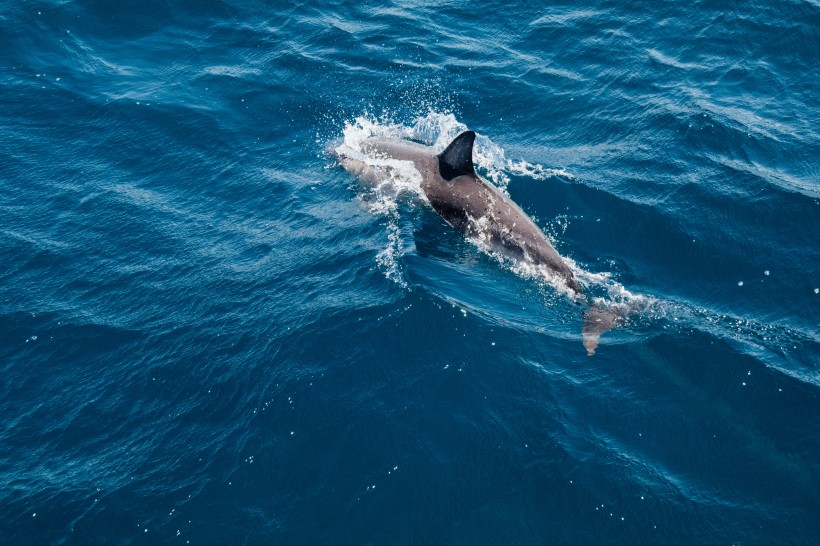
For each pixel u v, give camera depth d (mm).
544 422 13141
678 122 21547
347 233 17594
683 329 15078
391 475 12352
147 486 12594
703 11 26359
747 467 12578
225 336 15180
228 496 12297
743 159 20375
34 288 16734
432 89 23516
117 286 16734
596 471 12398
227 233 18172
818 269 16953
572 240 17469
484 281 15945
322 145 21297
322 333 14812
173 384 14359
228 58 24859
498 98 23156
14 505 12445
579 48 25312
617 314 15359
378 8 27688
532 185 19109
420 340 14500
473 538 11523
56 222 18547
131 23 25953
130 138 21422
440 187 18078
